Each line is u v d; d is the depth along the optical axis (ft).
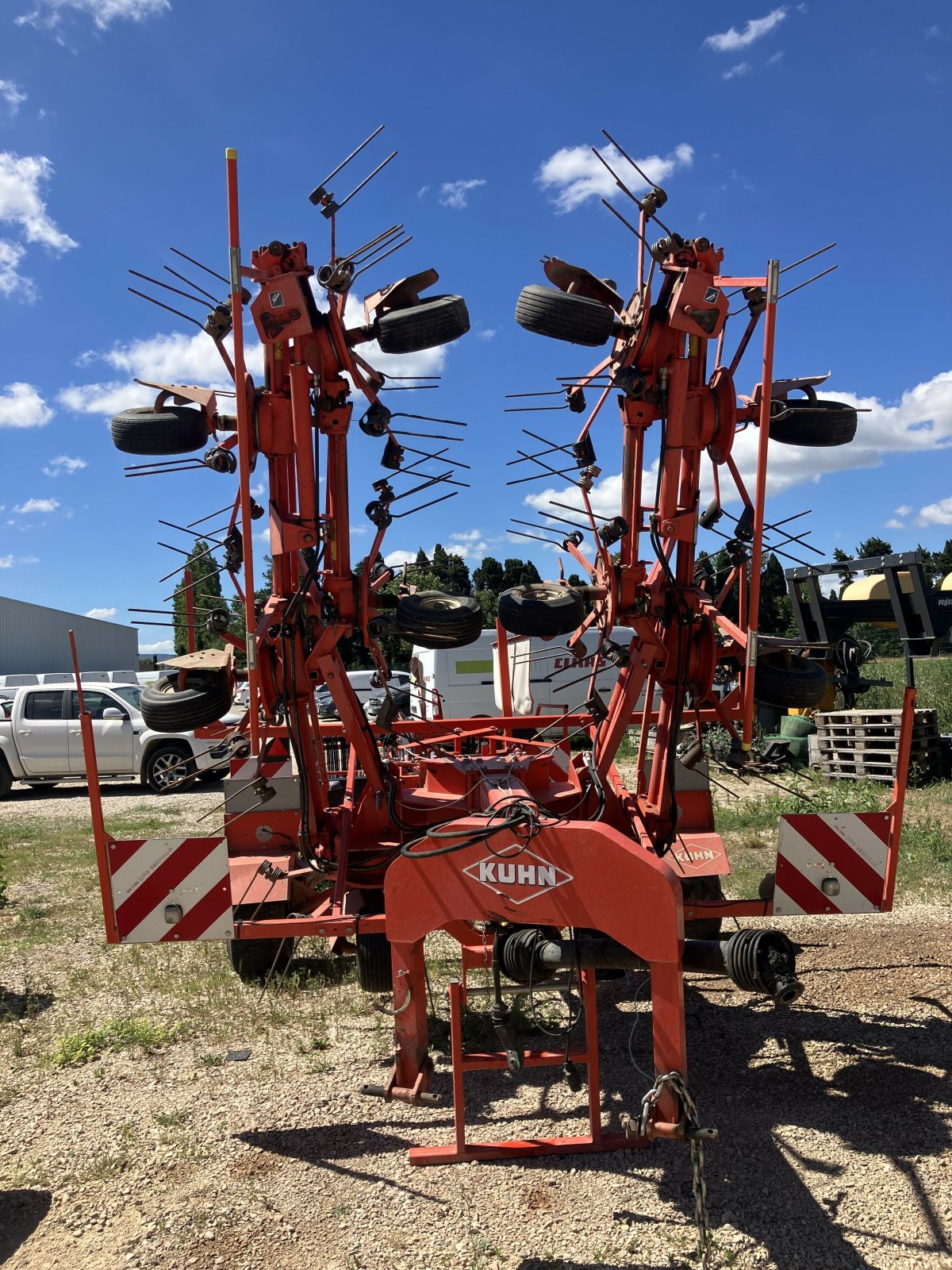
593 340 14.34
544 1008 17.98
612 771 19.34
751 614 15.19
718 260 14.42
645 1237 10.49
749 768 16.24
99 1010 18.21
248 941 18.80
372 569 15.64
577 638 18.56
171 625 17.24
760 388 14.85
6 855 34.19
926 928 21.18
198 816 42.70
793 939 21.02
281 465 15.56
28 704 52.01
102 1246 10.73
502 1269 10.07
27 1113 14.05
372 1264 10.25
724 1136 12.62
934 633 37.68
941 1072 14.26
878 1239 10.28
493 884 11.91
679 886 11.21
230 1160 12.53
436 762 19.02
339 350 14.55
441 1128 13.25
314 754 16.94
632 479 15.28
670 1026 11.08
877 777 39.52
